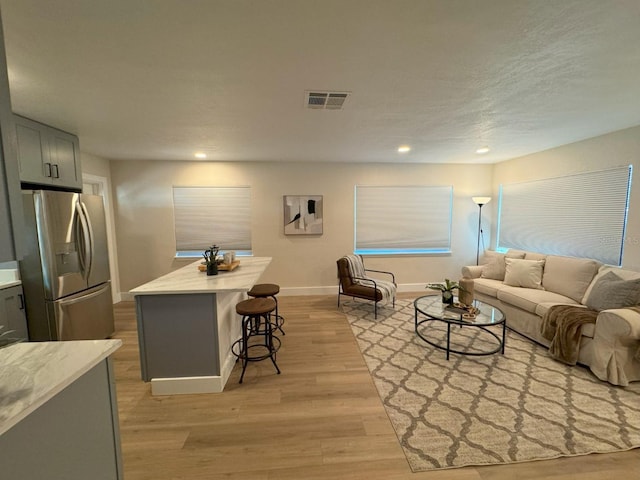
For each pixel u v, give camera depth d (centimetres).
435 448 172
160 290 214
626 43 144
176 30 130
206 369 228
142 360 225
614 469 158
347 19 124
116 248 453
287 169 474
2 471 78
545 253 402
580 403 211
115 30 129
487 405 210
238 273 275
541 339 303
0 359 107
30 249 260
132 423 195
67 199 280
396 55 154
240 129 286
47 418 91
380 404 213
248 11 118
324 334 338
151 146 356
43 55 149
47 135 271
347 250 498
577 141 349
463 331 345
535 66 167
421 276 515
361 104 223
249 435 184
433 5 115
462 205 509
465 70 172
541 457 165
